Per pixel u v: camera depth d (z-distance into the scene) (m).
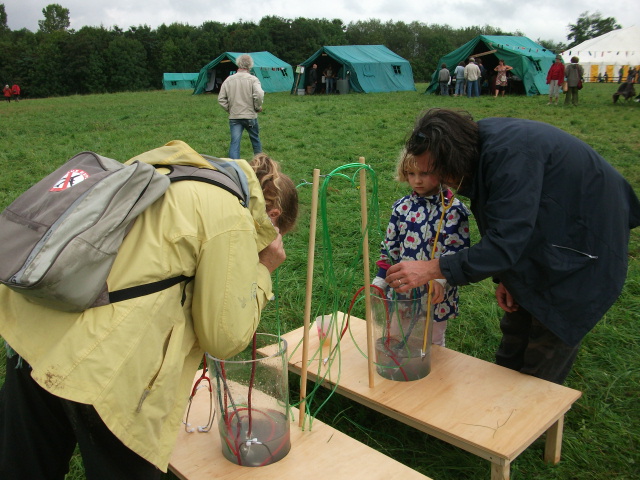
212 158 1.97
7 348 1.84
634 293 4.28
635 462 2.59
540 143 2.32
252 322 1.81
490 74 25.84
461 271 2.27
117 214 1.56
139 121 16.78
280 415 2.24
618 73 41.28
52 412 1.84
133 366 1.59
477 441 2.28
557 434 2.55
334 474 2.17
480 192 2.37
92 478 1.72
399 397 2.62
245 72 9.26
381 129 12.87
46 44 70.88
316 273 4.72
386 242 3.18
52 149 11.84
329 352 2.92
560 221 2.36
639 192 7.09
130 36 80.00
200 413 2.59
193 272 1.73
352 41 103.19
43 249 1.46
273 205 2.06
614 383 3.15
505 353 3.08
